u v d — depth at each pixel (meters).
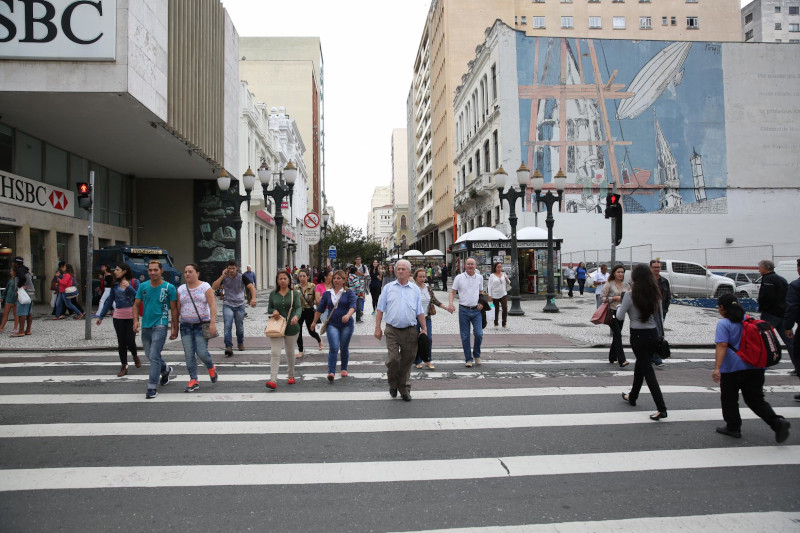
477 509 3.55
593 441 4.93
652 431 5.25
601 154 34.59
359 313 15.82
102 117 17.03
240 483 3.96
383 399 6.52
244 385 7.36
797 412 5.99
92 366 8.88
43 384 7.40
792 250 35.75
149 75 16.23
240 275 10.74
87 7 14.55
